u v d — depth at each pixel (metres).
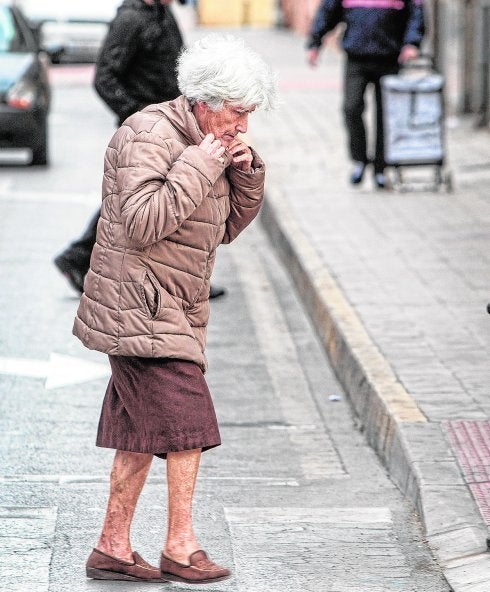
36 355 20.02
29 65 39.91
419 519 13.73
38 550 12.55
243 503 14.29
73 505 13.86
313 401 18.55
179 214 10.84
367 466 15.80
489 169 35.59
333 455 16.23
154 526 13.40
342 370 19.27
